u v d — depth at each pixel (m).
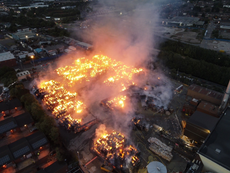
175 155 53.16
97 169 49.50
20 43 153.50
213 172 41.78
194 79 93.38
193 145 55.19
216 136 43.69
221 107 61.41
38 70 106.44
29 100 69.25
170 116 69.31
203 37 161.62
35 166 49.34
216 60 113.50
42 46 139.50
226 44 143.12
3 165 46.78
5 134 58.44
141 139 59.00
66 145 56.69
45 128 56.81
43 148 53.41
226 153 39.03
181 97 80.25
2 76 91.88
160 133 60.50
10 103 71.44
